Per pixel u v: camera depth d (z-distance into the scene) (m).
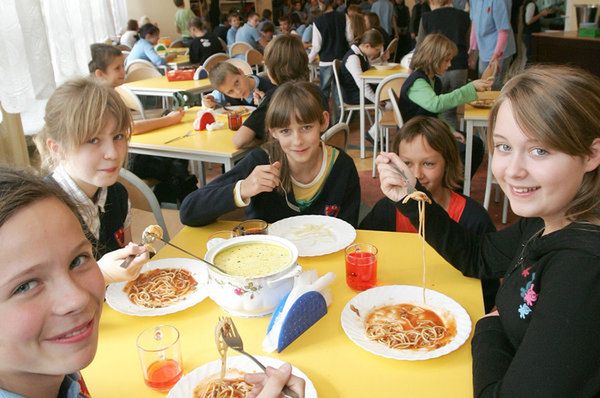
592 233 0.87
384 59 6.03
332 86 5.98
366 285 1.23
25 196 0.61
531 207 0.94
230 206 1.57
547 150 0.89
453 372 0.96
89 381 0.96
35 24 2.86
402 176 1.32
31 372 0.65
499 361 0.94
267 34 8.41
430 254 1.43
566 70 0.91
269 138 2.10
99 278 0.69
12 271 0.59
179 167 3.32
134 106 3.62
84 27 4.76
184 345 1.06
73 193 1.56
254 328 1.11
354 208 1.99
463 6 7.26
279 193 1.86
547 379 0.81
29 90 2.80
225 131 3.10
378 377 0.95
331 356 1.01
